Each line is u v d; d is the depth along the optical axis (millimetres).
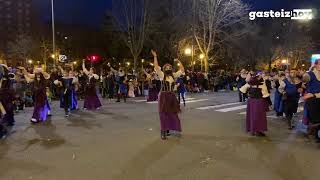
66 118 12797
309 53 49906
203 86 28125
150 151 7859
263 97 9484
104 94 21797
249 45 45594
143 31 38844
